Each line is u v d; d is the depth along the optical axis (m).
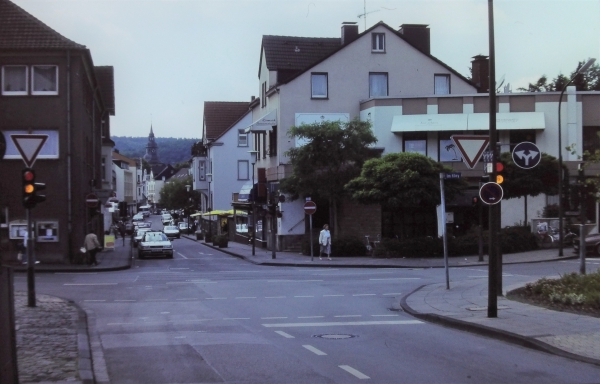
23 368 8.84
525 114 40.34
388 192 33.22
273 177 43.78
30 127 31.69
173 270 30.94
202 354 10.30
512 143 41.03
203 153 81.75
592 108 40.66
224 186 74.00
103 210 53.78
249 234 56.00
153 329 13.11
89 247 31.53
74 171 32.06
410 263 31.75
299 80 42.53
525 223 38.44
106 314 15.50
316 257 37.09
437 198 33.19
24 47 31.28
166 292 20.44
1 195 30.53
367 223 40.19
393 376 8.61
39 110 31.72
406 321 14.16
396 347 10.85
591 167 39.94
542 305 14.71
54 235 31.73
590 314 13.29
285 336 12.16
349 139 37.25
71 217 31.92
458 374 8.70
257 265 34.16
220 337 12.04
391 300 18.09
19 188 31.47
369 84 43.28
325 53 46.22
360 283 22.66
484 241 35.41
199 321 14.27
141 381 8.47
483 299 16.55
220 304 17.39
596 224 37.44
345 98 42.97
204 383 8.31
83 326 12.75
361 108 42.91
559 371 8.86
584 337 10.81
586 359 9.42
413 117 40.53
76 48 31.72
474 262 31.78
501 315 13.41
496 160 14.22
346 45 42.97
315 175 37.62
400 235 38.97
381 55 43.44
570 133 40.41
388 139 40.91
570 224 37.47
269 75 45.06
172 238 78.38
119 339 11.88
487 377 8.52
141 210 168.38
